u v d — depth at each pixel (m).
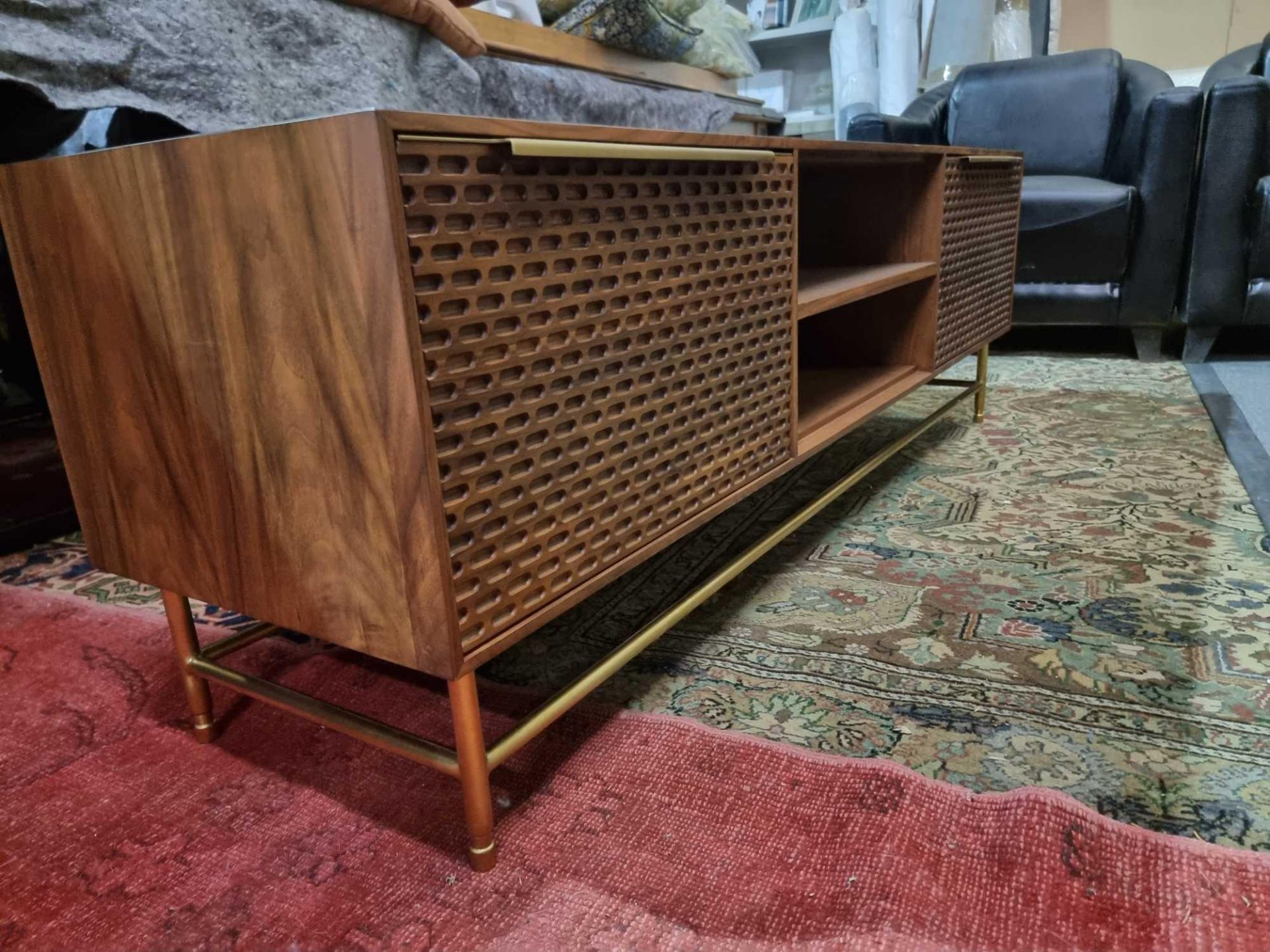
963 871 0.64
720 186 0.81
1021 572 1.14
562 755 0.80
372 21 1.24
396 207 0.50
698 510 0.87
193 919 0.64
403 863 0.68
